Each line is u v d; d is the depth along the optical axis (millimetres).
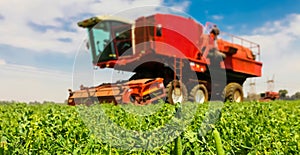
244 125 6250
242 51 24875
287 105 16047
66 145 4727
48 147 4648
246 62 25047
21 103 15867
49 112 8555
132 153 4574
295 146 4637
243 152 3322
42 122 6293
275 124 6832
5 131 5594
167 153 4418
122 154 4516
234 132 5559
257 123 6840
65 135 5309
